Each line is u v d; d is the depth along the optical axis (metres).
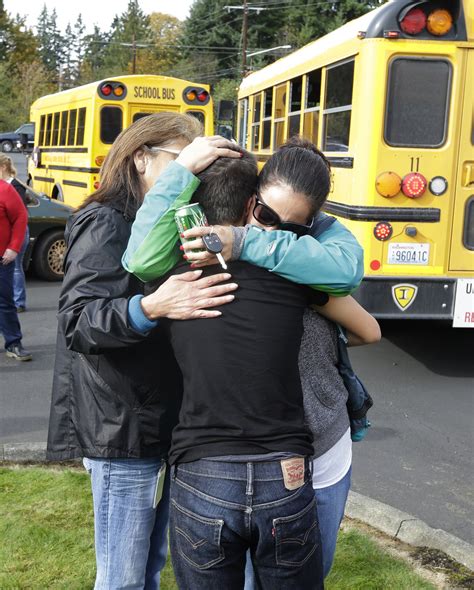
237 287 2.12
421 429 5.54
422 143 6.22
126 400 2.47
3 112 62.62
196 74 71.44
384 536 3.78
